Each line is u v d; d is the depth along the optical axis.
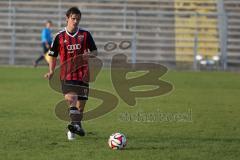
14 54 143.50
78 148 36.25
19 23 151.25
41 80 93.94
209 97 72.62
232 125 48.31
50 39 121.19
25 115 52.78
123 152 34.97
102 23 151.50
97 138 40.59
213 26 150.38
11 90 77.19
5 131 43.00
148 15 153.12
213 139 40.62
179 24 151.62
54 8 154.75
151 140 39.88
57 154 34.06
